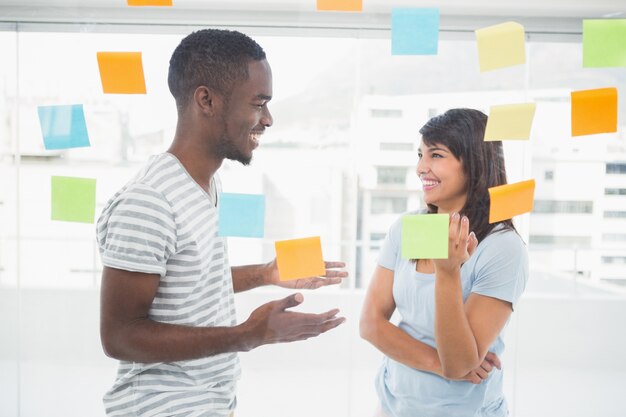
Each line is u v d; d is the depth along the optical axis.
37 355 1.93
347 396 1.84
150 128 1.43
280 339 0.73
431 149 0.90
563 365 2.33
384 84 1.58
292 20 1.22
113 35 1.23
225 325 0.79
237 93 0.76
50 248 2.15
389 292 0.92
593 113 0.85
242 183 1.53
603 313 2.43
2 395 1.83
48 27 1.29
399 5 1.17
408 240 0.77
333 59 1.46
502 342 0.88
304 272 0.83
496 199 0.83
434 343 0.86
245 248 1.70
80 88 1.48
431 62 1.55
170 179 0.71
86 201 0.86
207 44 0.75
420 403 0.87
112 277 0.67
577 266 2.44
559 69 1.56
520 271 0.82
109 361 1.97
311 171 2.00
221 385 0.78
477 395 0.84
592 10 1.17
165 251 0.69
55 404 1.74
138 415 0.74
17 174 1.78
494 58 0.83
